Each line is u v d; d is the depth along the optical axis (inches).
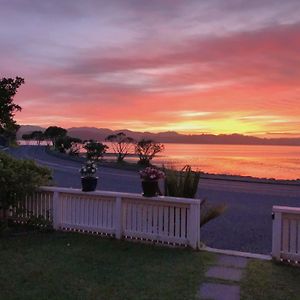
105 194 330.6
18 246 306.3
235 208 528.1
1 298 208.2
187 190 347.9
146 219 318.0
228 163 1845.5
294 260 267.4
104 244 311.6
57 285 226.4
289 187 767.1
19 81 530.3
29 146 3245.6
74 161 1473.9
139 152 1412.4
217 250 297.6
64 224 354.0
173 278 238.7
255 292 219.3
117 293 215.6
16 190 352.2
